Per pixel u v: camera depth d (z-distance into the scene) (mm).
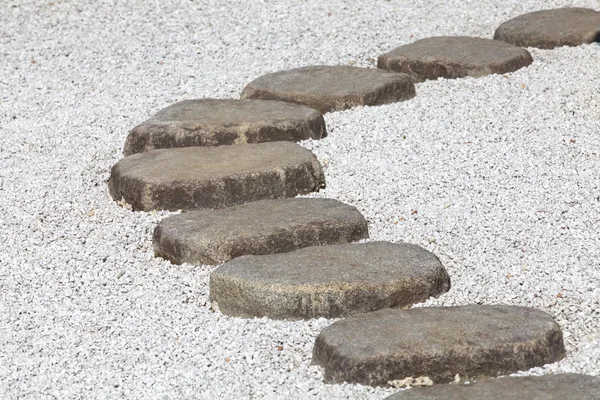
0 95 7137
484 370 3660
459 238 4879
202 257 4707
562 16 8016
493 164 5594
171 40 8086
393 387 3629
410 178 5531
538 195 5215
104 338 4145
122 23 8430
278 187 5363
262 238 4684
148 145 5977
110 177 5684
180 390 3705
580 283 4324
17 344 4129
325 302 4164
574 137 5852
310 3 8781
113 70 7531
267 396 3633
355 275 4266
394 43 7863
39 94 7133
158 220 5238
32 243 5082
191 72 7422
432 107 6445
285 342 4031
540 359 3721
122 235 5125
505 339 3705
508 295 4305
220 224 4867
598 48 7332
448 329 3805
